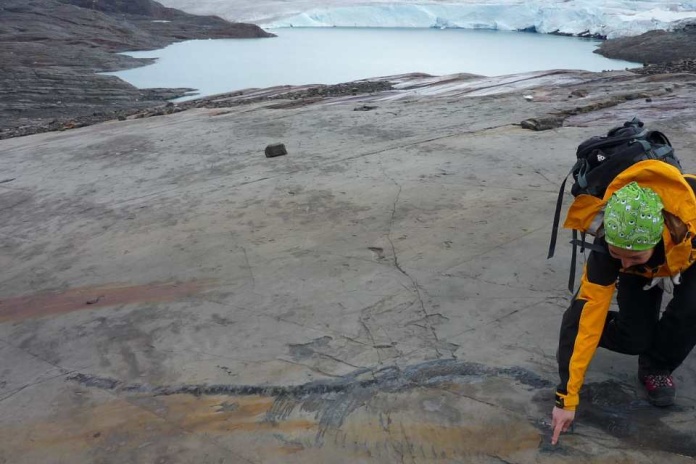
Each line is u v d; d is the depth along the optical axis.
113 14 38.16
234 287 4.28
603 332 2.64
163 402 3.15
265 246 4.90
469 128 8.15
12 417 3.16
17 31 29.06
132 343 3.73
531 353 3.22
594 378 2.94
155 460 2.75
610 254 2.20
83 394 3.29
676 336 2.49
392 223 5.08
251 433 2.86
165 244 5.18
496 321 3.55
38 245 5.60
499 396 2.93
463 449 2.66
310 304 3.94
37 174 8.06
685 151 6.27
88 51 26.77
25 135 12.84
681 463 2.46
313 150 7.71
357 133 8.46
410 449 2.69
